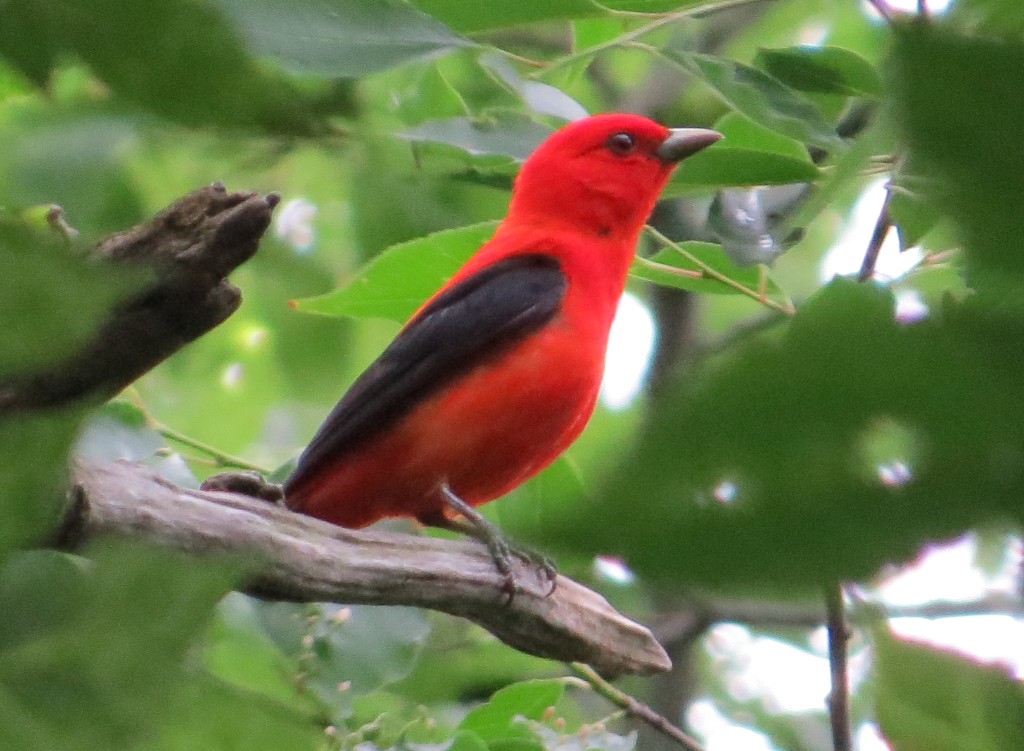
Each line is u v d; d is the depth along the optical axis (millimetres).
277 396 18797
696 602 1296
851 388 1233
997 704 2166
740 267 9539
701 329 18781
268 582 6934
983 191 1234
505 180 9805
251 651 10922
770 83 7945
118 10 1358
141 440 9133
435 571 8039
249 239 4637
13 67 1370
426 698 13445
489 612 8570
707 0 7777
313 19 3506
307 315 14812
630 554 1228
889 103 1267
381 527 12117
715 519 1223
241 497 6805
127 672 1472
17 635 1471
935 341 1254
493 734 10227
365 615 9500
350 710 9141
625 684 17500
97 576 1495
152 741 1471
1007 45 1214
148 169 9328
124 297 1335
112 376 4242
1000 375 1240
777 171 9219
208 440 18781
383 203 9133
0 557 1440
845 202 16969
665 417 1240
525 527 1368
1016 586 1608
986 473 1232
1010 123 1216
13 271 1289
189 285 4516
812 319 1305
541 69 8391
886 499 1227
